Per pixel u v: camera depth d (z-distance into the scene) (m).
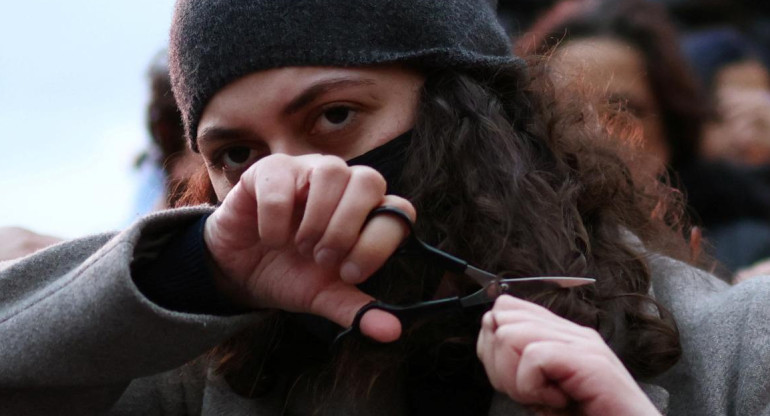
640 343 3.21
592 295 3.20
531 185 3.28
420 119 3.28
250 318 2.86
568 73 3.85
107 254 2.81
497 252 3.19
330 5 3.18
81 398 3.02
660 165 4.49
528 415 2.99
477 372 3.14
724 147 6.03
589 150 3.59
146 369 2.87
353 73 3.19
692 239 4.10
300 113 3.18
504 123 3.37
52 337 2.85
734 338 3.30
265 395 3.38
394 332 2.67
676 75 5.43
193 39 3.24
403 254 2.66
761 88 7.09
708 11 8.02
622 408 2.33
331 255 2.61
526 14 7.20
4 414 3.02
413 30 3.29
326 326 3.15
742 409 3.17
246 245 2.78
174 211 2.87
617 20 5.45
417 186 3.23
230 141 3.25
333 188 2.61
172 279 2.85
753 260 5.45
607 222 3.48
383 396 3.23
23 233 3.96
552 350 2.36
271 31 3.15
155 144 5.61
